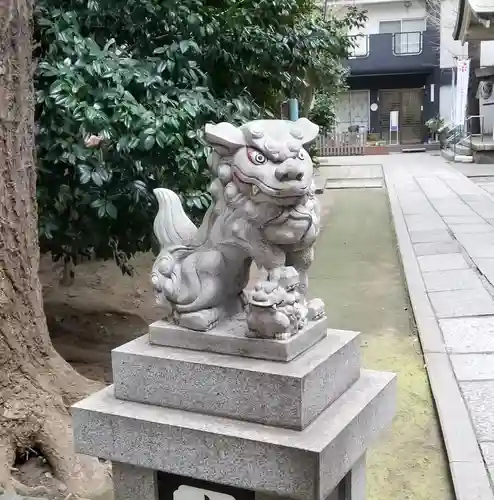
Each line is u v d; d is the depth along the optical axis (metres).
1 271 2.95
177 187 3.62
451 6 22.12
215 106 3.68
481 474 2.88
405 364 4.31
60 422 3.08
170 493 1.90
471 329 4.76
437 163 17.67
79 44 3.42
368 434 1.87
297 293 1.81
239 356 1.80
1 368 3.00
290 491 1.60
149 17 3.87
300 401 1.64
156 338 1.93
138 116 3.25
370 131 25.09
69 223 3.82
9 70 2.87
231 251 1.85
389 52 23.22
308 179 1.74
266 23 4.52
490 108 19.06
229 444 1.66
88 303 5.39
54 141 3.48
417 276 6.31
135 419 1.79
